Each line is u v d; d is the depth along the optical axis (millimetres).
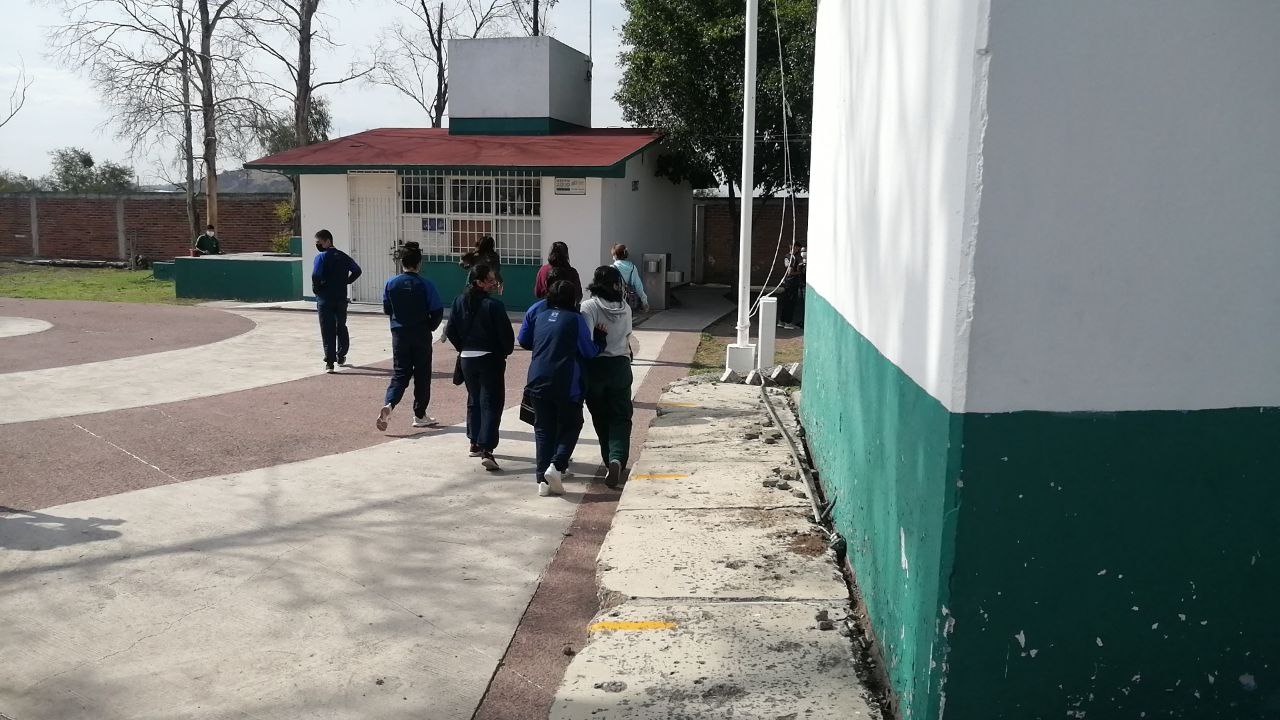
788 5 20203
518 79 21797
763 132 21203
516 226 19375
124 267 32438
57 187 46938
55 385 11133
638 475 6949
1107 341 2854
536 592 5094
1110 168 2795
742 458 7445
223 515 6320
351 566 5430
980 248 2811
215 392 10820
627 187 20438
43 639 4480
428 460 7879
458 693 4016
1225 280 2855
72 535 5891
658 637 4199
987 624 2953
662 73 20844
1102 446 2887
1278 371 2900
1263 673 2988
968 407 2863
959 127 2865
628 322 7199
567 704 3656
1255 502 2932
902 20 3816
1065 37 2738
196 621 4684
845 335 5496
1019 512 2904
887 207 4090
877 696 3697
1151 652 2979
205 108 29094
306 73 30469
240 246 32500
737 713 3543
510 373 12359
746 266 11281
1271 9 2762
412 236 19953
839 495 5598
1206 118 2795
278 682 4094
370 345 14859
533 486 7121
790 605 4527
